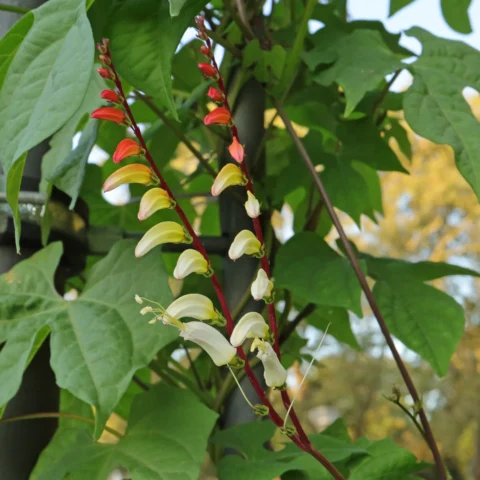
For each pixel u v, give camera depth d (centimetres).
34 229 56
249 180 44
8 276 54
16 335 51
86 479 50
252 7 62
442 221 408
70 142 54
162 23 50
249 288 61
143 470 50
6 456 54
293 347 72
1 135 45
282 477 55
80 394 48
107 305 52
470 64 57
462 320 56
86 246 59
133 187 75
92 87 55
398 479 54
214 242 62
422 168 416
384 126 77
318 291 56
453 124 54
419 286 58
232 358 44
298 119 69
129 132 73
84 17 45
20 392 55
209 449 60
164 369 63
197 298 44
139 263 54
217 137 65
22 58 45
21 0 59
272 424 57
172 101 49
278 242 63
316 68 59
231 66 63
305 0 67
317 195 70
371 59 57
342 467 56
